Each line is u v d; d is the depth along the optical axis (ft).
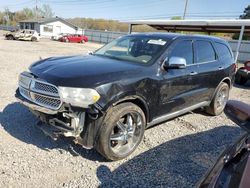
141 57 12.92
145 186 9.68
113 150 10.83
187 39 14.66
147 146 12.79
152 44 13.65
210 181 5.03
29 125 13.84
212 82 16.69
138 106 11.75
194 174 10.66
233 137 14.73
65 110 9.93
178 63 12.52
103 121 10.22
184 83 13.96
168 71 12.82
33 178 9.55
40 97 10.68
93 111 9.77
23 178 9.49
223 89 18.22
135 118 11.52
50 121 10.60
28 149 11.46
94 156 11.41
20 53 49.75
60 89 9.84
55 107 10.18
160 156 11.91
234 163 5.18
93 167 10.62
